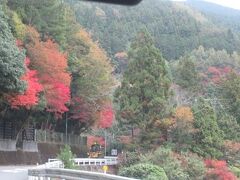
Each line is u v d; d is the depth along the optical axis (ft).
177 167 146.20
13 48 120.26
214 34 483.92
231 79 244.42
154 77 178.40
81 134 265.34
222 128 207.31
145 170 111.65
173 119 176.24
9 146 149.07
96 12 413.39
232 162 188.34
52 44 163.12
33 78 134.82
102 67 211.41
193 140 181.06
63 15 191.11
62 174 62.64
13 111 150.10
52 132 198.39
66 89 161.99
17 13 166.09
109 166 176.04
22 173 85.92
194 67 240.94
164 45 423.64
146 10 476.13
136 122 175.11
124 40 386.93
